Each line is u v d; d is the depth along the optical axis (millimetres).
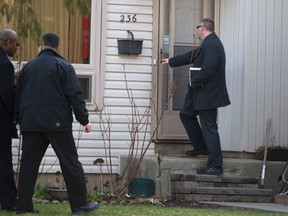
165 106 17703
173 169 16688
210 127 16531
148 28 18703
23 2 13820
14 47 13250
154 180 16719
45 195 16750
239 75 18484
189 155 17625
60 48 18562
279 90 18453
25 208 12484
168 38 18797
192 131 17250
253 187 16703
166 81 18719
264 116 18359
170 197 16359
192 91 17047
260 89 18359
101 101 18359
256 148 18312
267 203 16016
